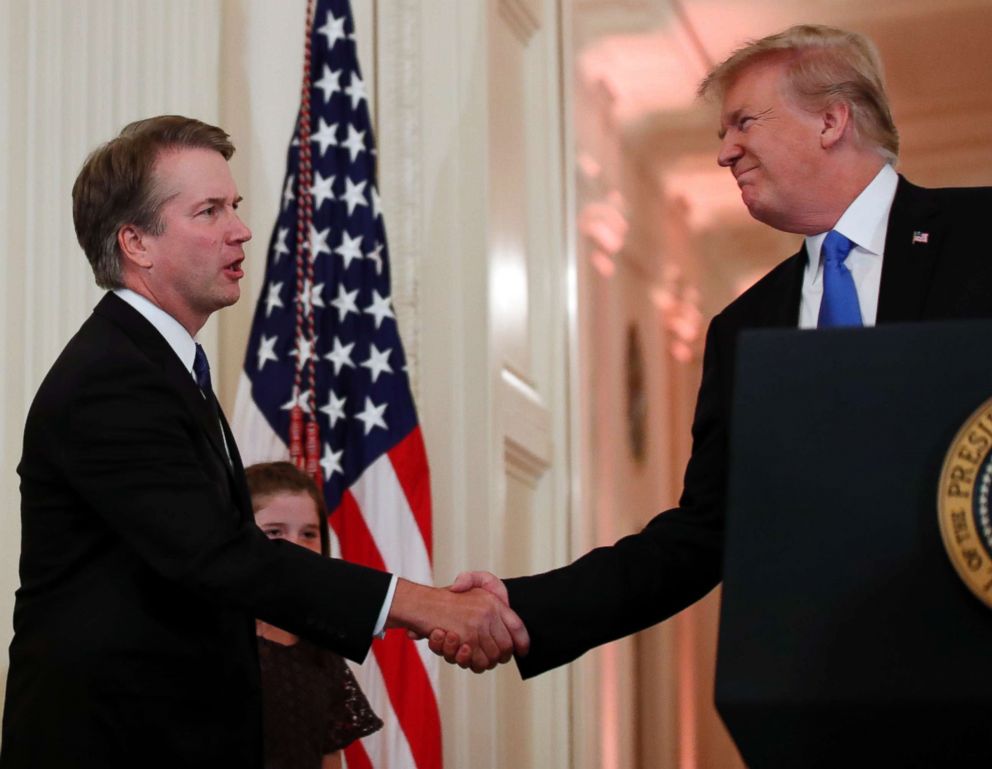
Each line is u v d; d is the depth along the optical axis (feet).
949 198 8.79
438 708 13.85
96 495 8.55
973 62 31.73
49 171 14.61
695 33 30.45
